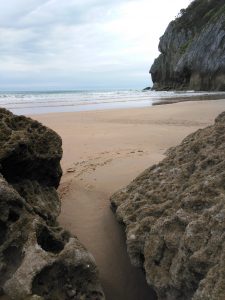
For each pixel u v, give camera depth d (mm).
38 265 3494
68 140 10125
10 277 3551
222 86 54156
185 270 3344
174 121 14391
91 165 7285
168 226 3812
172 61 70625
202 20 67688
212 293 2840
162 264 3707
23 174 4738
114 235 4984
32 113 18828
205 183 3949
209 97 34812
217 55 54844
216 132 5055
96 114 17625
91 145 9320
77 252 3732
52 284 3572
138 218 4430
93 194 5941
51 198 5000
